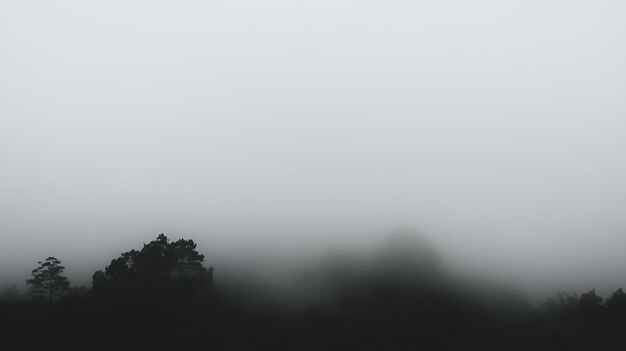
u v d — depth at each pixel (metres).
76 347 49.84
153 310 57.50
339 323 60.91
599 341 61.03
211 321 59.16
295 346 53.66
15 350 48.69
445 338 55.72
